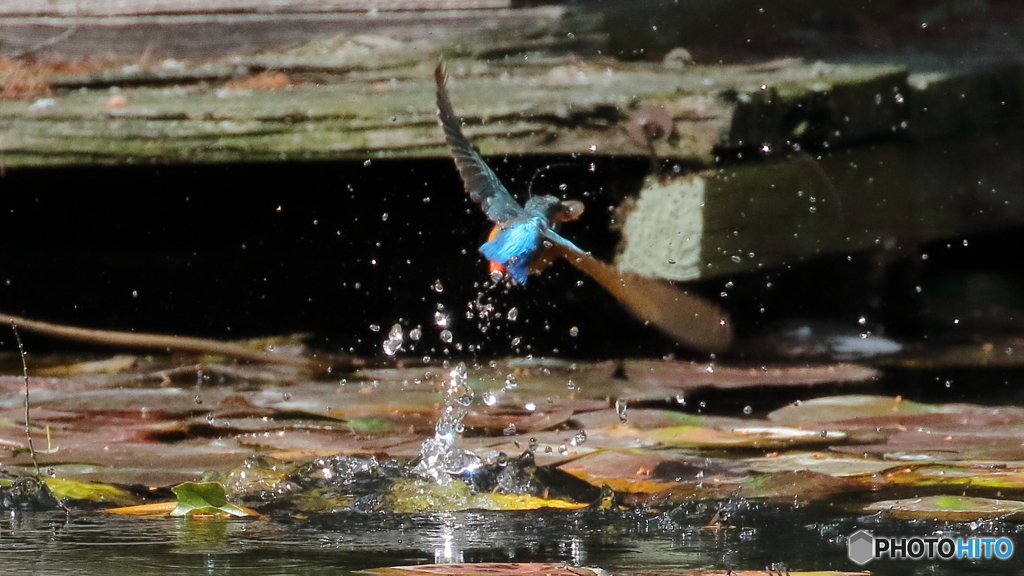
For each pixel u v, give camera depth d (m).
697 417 8.48
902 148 12.56
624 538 5.36
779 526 5.59
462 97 11.66
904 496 6.17
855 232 12.11
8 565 4.68
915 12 15.35
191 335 12.25
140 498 6.19
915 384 10.02
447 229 12.07
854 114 11.85
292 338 12.05
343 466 6.68
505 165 11.52
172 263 12.43
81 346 11.75
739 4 14.21
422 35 13.15
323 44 13.12
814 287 12.29
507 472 6.59
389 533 5.45
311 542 5.23
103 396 9.16
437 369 10.70
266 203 12.28
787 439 7.70
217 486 5.85
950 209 12.91
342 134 11.53
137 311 12.35
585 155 11.31
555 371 10.57
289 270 12.34
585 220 11.57
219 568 4.64
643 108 11.11
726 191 11.17
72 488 6.26
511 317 7.72
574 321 11.97
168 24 13.13
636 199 11.39
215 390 9.52
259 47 13.09
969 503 5.91
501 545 5.19
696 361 11.15
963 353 11.70
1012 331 12.91
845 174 12.02
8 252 12.37
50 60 12.96
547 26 13.28
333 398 9.17
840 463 6.95
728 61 14.14
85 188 12.28
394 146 11.45
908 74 12.84
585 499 6.24
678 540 5.31
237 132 11.62
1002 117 13.38
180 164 11.70
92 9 13.05
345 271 12.27
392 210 12.10
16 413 8.48
